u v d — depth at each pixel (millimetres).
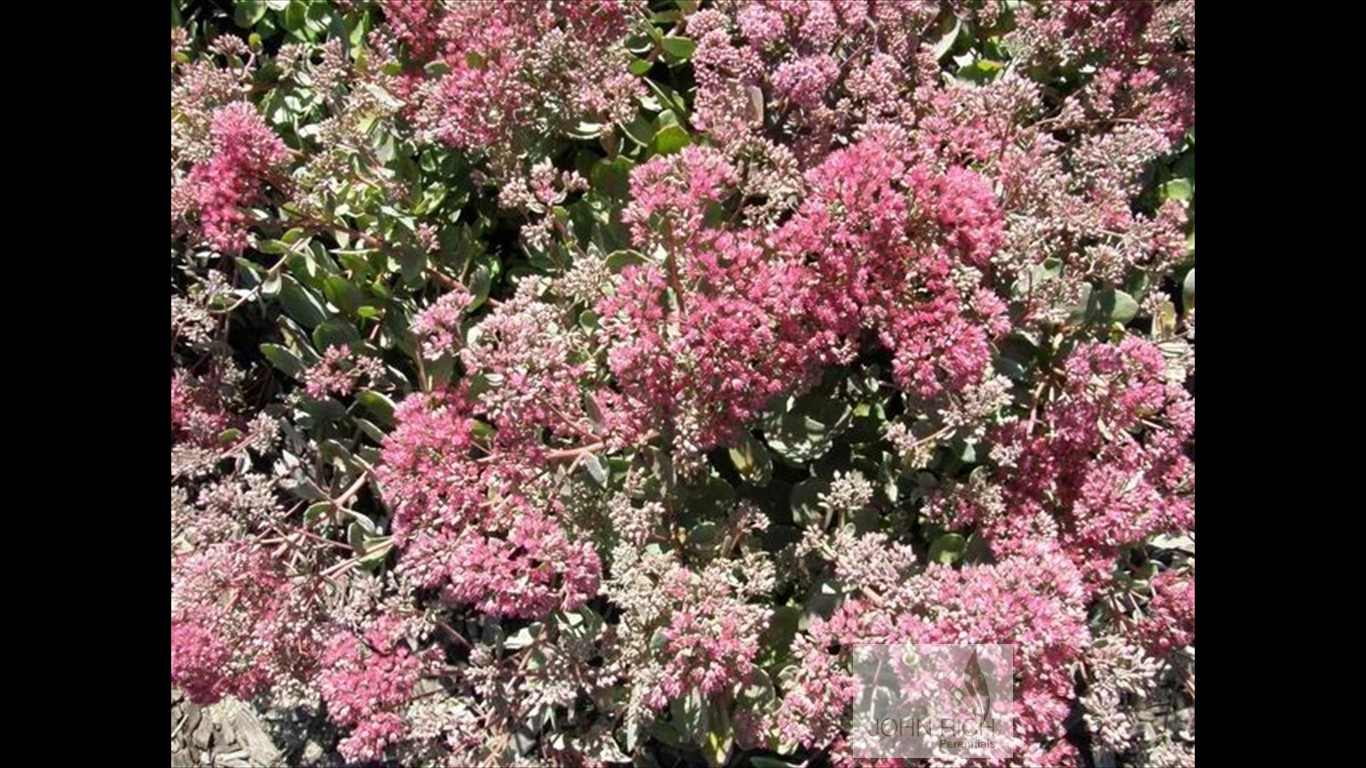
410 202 2775
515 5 2529
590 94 2576
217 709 2803
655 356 2287
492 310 2945
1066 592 2137
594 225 2791
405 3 2674
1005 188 2588
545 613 2275
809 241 2283
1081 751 2822
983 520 2449
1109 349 2443
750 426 2588
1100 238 2799
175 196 2525
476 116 2516
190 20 3062
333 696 2211
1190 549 2697
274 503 2379
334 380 2631
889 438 2471
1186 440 2502
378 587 2359
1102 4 2826
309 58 2896
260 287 2848
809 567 2604
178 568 2309
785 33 2631
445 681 2775
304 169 2688
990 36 3088
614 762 2631
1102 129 2967
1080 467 2467
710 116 2516
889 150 2361
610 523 2518
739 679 2299
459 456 2320
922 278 2398
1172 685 2873
